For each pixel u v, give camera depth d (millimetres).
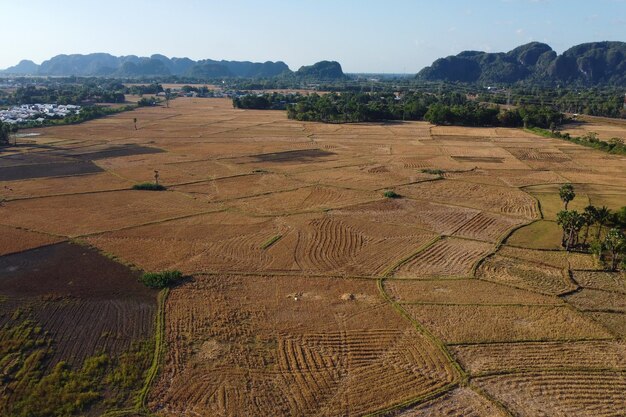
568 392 30562
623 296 43375
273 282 45812
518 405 29359
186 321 38500
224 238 57250
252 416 28234
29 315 39250
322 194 77562
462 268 49312
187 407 28969
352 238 57625
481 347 35406
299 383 31297
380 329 37719
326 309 40781
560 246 55250
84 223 61688
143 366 32844
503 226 62188
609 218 58938
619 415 28516
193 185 82688
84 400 29250
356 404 29359
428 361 33656
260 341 35969
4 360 33219
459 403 29594
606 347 35500
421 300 42469
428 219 65000
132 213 66312
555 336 36844
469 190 80750
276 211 68125
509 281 46438
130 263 49531
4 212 65562
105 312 39906
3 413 28156
